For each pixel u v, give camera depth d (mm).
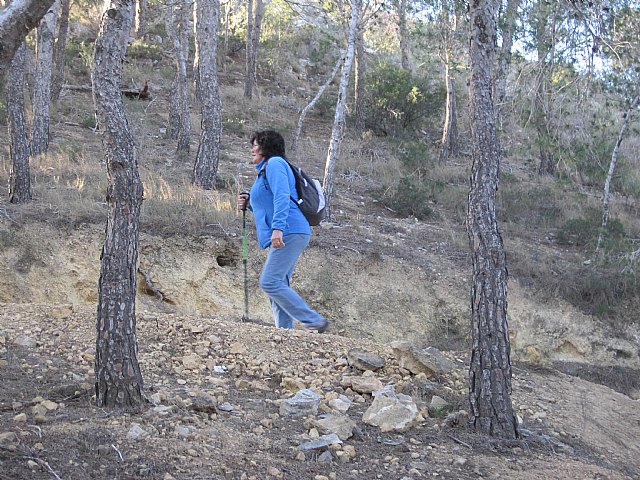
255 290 11406
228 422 4617
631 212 16031
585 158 12273
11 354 5477
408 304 11664
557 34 7016
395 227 13672
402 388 5824
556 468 4602
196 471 3820
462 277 12133
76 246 11258
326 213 13219
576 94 8102
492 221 5227
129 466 3770
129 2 4523
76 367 5371
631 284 12281
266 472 3945
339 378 5910
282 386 5586
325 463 4176
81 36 25922
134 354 4629
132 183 4559
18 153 11922
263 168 6379
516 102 8336
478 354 5152
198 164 14164
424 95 22766
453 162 19688
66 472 3617
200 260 11430
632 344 11719
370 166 17844
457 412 5332
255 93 24719
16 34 4137
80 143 16766
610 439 5848
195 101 22750
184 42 17484
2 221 11203
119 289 4562
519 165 18953
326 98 24344
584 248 13930
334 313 11453
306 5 22000
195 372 5672
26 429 4059
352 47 13055
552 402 6387
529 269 12516
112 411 4445
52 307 6895
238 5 27000
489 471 4355
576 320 11875
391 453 4492
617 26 7520
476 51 5344
